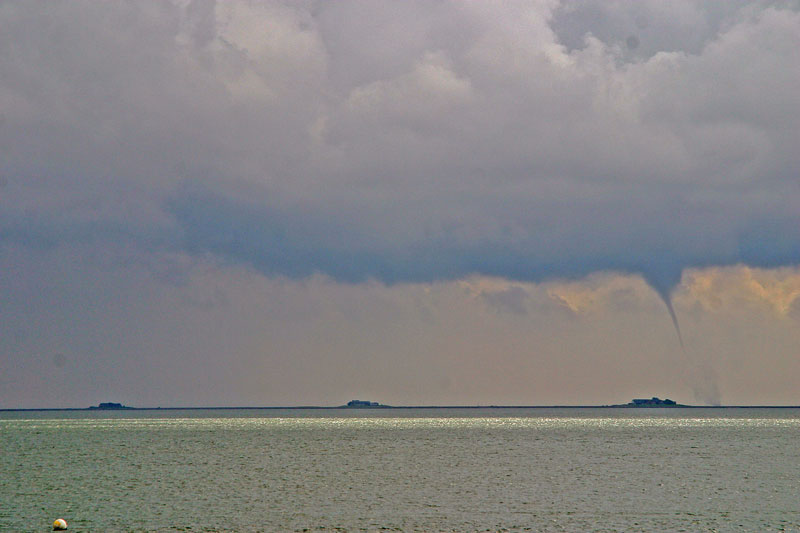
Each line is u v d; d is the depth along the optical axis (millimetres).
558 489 113375
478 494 108250
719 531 81062
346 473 137250
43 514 92125
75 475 134750
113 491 112812
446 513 92188
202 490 113688
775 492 110000
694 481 123188
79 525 85312
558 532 80562
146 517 90062
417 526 84125
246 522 86812
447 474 134750
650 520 87125
